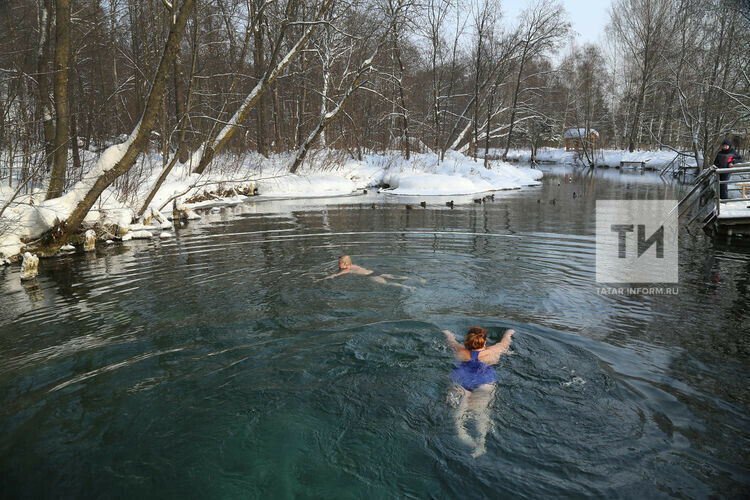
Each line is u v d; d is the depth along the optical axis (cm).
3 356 508
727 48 2919
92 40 2123
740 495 277
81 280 831
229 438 346
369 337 527
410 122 3572
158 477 307
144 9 2247
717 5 2950
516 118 4544
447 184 2705
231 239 1188
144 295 720
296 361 468
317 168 2880
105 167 1154
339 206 1959
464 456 322
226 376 442
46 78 1484
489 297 686
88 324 600
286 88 3175
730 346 504
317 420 367
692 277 800
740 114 2789
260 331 554
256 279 791
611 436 341
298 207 1923
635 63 5216
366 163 3388
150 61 2261
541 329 554
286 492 291
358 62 2978
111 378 445
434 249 1031
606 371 444
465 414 372
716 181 1216
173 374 450
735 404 383
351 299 671
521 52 3794
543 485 291
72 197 1146
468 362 457
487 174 3200
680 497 277
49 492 294
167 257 998
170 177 2052
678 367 454
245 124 2922
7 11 1723
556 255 973
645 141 5616
